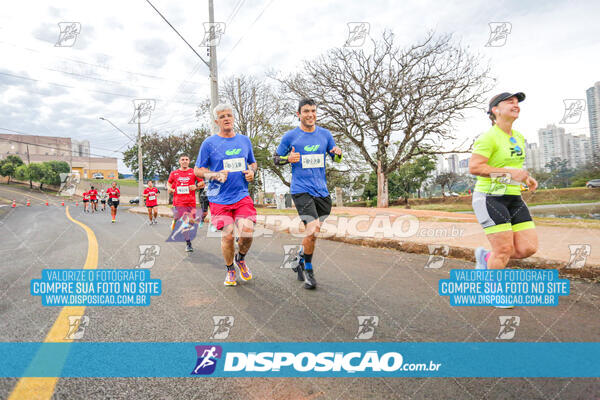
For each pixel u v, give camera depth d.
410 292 2.96
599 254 3.47
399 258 4.43
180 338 2.09
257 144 24.12
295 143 3.36
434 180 27.31
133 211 21.05
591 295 2.71
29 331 2.21
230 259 3.28
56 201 37.34
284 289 3.14
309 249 3.17
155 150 40.50
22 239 7.37
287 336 2.11
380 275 3.57
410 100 16.66
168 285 3.31
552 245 4.11
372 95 17.55
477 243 4.60
